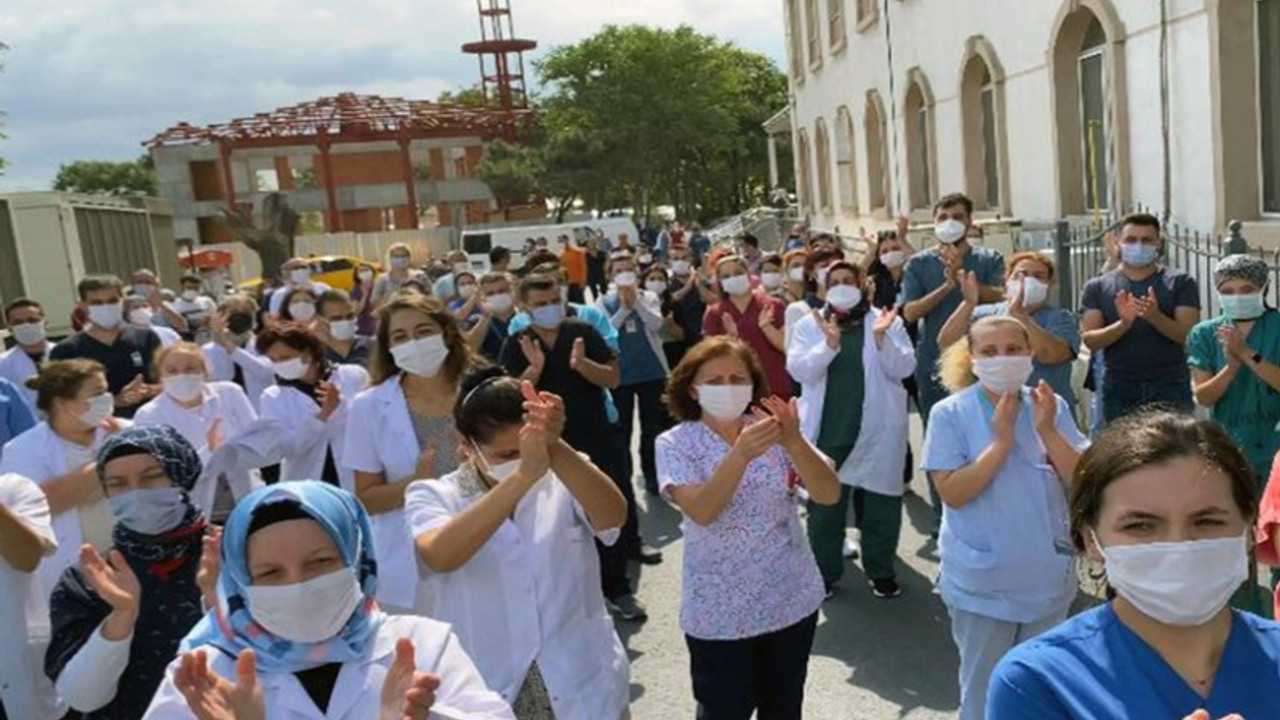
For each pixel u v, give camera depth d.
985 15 14.39
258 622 2.28
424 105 59.44
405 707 2.05
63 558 4.16
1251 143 8.91
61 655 3.01
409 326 4.27
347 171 60.03
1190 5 9.32
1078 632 1.92
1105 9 10.82
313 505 2.25
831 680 5.12
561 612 3.27
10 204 17.78
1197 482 1.82
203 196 57.72
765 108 67.62
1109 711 1.82
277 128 56.22
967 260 7.15
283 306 9.36
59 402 4.52
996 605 3.75
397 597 3.88
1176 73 9.67
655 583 6.66
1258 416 5.07
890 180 19.97
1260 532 3.12
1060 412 3.91
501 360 6.47
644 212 57.78
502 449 3.25
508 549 3.24
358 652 2.30
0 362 7.95
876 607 5.96
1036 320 6.02
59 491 4.20
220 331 8.27
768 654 3.83
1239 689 1.81
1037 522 3.71
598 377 6.39
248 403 5.93
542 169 55.03
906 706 4.81
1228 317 5.14
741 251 14.15
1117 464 1.87
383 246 49.41
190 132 55.56
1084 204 12.24
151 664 3.10
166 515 3.19
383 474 4.34
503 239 34.69
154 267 26.48
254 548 2.23
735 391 3.75
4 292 17.08
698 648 3.77
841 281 6.03
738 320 8.05
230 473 5.24
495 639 3.18
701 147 58.09
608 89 55.16
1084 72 12.05
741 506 3.68
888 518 6.04
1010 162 13.92
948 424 3.90
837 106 24.56
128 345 7.73
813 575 3.85
